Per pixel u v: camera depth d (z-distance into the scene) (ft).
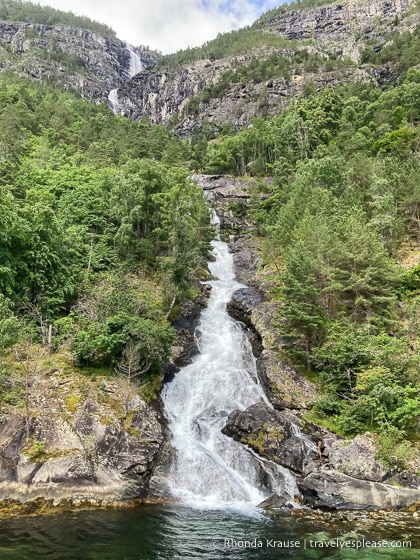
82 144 285.43
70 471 65.72
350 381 86.63
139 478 68.49
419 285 117.08
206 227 167.02
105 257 130.00
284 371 99.76
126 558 48.44
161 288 128.16
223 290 152.35
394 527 57.72
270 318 120.37
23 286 96.99
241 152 295.28
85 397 77.25
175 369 103.35
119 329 87.71
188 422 88.28
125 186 145.69
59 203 147.95
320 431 82.23
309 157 262.88
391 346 86.58
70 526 56.59
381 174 169.78
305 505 66.85
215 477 72.84
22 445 66.85
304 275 104.68
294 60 566.77
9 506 60.54
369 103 314.76
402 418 76.43
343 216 135.95
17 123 265.75
